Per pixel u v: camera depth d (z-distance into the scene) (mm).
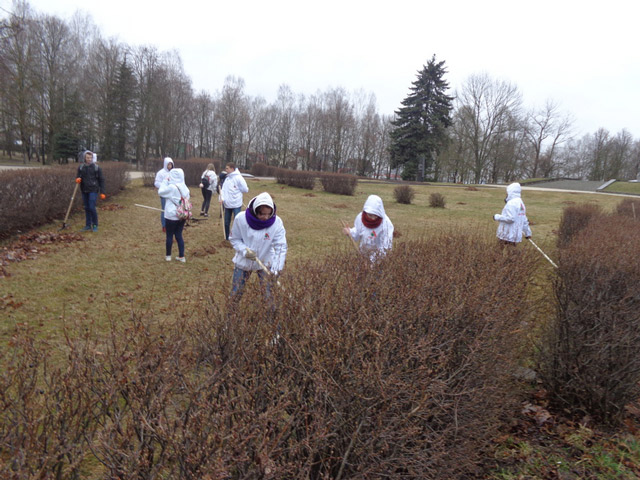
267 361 2113
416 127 49906
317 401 1995
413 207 19156
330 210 16406
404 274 2979
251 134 66312
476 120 54969
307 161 66375
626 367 3336
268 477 1680
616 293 3508
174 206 7262
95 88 45125
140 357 1951
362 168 66812
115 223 10477
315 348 2117
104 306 5254
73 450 1699
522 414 3561
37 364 2039
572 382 3607
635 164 69562
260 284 2660
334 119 60594
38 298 5359
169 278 6582
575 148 72688
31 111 37812
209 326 2285
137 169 41938
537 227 14094
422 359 2232
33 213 9062
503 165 55094
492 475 2857
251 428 1734
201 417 1673
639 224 7504
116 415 1803
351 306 2391
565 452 3107
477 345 2520
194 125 63594
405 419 2094
